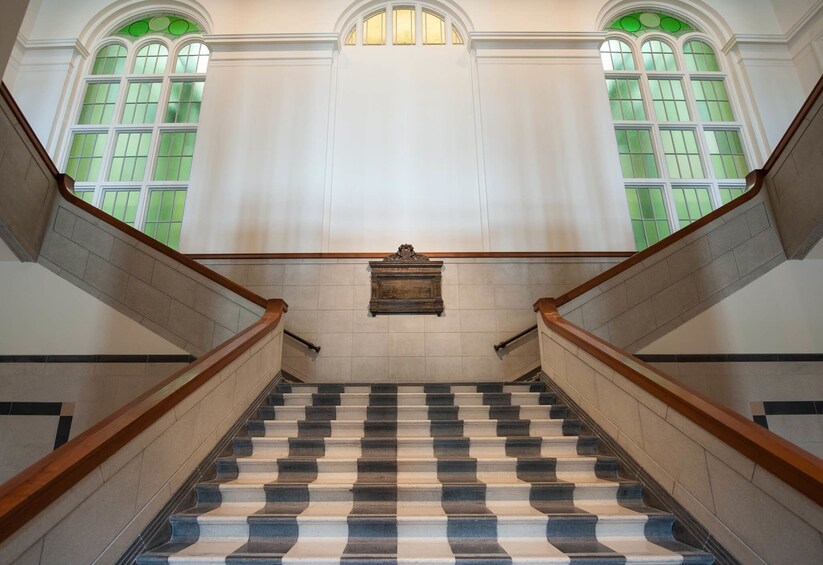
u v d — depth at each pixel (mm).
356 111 7113
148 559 2021
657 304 4676
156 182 7051
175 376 2723
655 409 2594
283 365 5816
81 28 7801
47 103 7270
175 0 7973
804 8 7492
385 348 5914
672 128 7555
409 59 7453
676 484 2396
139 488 2154
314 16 7695
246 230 6453
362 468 2871
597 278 4621
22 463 4328
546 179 6742
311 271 6215
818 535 1629
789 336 4621
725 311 4684
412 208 6617
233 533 2299
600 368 3248
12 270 4738
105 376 4512
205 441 2820
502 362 5891
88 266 4777
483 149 6867
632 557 2014
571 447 3145
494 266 6266
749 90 7520
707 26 8180
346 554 2066
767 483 1851
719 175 7312
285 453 3092
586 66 7402
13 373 4527
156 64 7965
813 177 4262
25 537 1530
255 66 7324
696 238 4879
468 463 2893
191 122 7488
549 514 2352
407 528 2305
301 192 6641
